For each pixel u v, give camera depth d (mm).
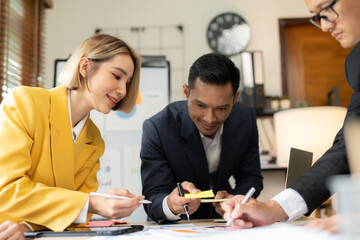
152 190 1422
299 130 2191
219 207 1253
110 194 1071
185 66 3621
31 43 2969
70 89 1294
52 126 1188
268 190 3305
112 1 3725
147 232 933
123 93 1293
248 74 3244
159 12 3701
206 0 3703
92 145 1369
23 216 1022
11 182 1057
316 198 1021
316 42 3678
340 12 1083
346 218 389
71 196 1026
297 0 3672
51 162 1179
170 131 1508
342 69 3637
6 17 2531
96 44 1274
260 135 3230
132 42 3664
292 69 3650
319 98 3619
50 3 3232
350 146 448
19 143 1084
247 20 3666
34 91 1200
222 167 1533
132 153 2412
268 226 942
